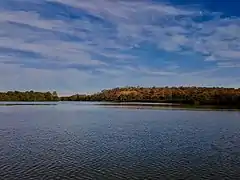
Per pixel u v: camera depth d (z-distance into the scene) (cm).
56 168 2956
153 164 3114
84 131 5612
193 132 5484
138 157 3406
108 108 14925
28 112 11438
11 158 3334
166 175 2758
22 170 2883
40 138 4722
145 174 2786
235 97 18175
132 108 14750
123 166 3036
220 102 18612
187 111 11775
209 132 5484
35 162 3173
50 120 7944
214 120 7850
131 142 4366
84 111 12244
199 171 2872
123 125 6688
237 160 3284
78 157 3400
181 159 3325
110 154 3556
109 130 5784
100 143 4281
